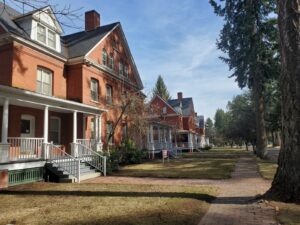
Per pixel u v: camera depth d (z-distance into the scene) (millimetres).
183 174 16062
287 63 8086
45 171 14609
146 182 13445
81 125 21250
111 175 16516
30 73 17734
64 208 7984
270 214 6773
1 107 15734
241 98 52000
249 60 27312
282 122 8281
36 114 17750
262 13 26766
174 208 7609
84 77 21547
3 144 12492
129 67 30703
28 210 7887
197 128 73688
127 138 25578
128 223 6336
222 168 18859
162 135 39125
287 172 7945
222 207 7742
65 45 23625
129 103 24906
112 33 26875
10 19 18359
